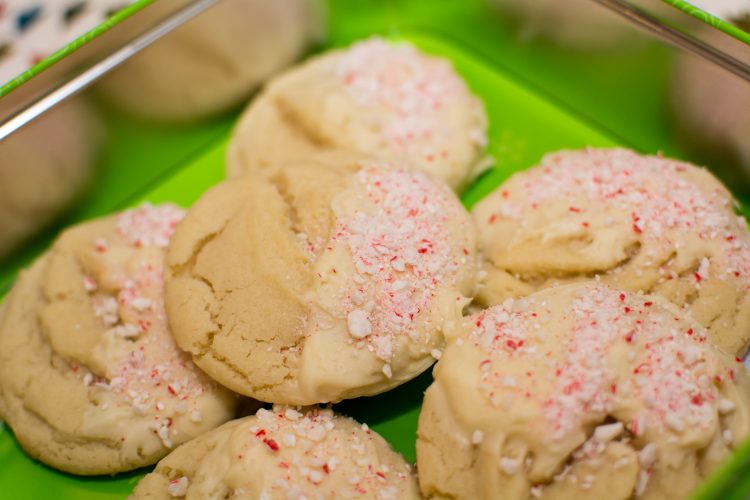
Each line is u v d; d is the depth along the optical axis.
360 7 0.30
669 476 0.20
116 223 0.26
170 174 0.29
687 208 0.23
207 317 0.22
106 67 0.25
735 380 0.21
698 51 0.24
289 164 0.25
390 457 0.22
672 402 0.20
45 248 0.27
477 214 0.25
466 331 0.22
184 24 0.26
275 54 0.29
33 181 0.26
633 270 0.23
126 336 0.24
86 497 0.23
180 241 0.23
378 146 0.26
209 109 0.28
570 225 0.24
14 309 0.25
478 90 0.29
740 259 0.23
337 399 0.22
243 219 0.23
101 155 0.27
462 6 0.29
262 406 0.23
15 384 0.24
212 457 0.21
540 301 0.22
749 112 0.24
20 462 0.24
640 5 0.25
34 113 0.25
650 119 0.26
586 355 0.20
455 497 0.20
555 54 0.27
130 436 0.22
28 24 0.29
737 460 0.18
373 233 0.22
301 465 0.21
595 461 0.20
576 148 0.27
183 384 0.23
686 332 0.21
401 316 0.22
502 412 0.20
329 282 0.22
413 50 0.29
